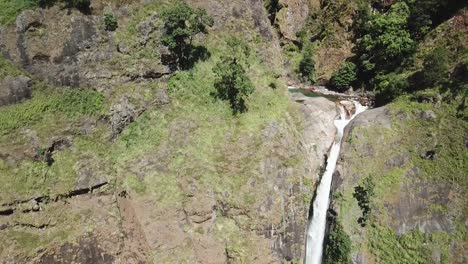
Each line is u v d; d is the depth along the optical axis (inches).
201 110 1750.7
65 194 1475.1
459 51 1803.6
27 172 1453.0
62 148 1531.7
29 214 1422.2
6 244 1368.1
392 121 1776.6
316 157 1809.8
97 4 1700.3
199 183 1592.0
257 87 1905.8
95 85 1649.9
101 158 1572.3
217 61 1886.1
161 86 1753.2
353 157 1728.6
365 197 1621.6
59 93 1590.8
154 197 1555.1
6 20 1569.9
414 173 1638.8
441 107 1716.3
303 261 1690.5
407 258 1510.8
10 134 1467.8
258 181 1638.8
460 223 1504.7
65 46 1617.9
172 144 1653.5
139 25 1752.0
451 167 1588.3
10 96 1518.2
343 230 1599.4
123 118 1656.0
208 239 1555.1
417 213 1573.6
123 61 1704.0
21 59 1573.6
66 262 1429.6
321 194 1786.4
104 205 1523.1
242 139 1713.8
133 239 1520.7
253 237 1588.3
